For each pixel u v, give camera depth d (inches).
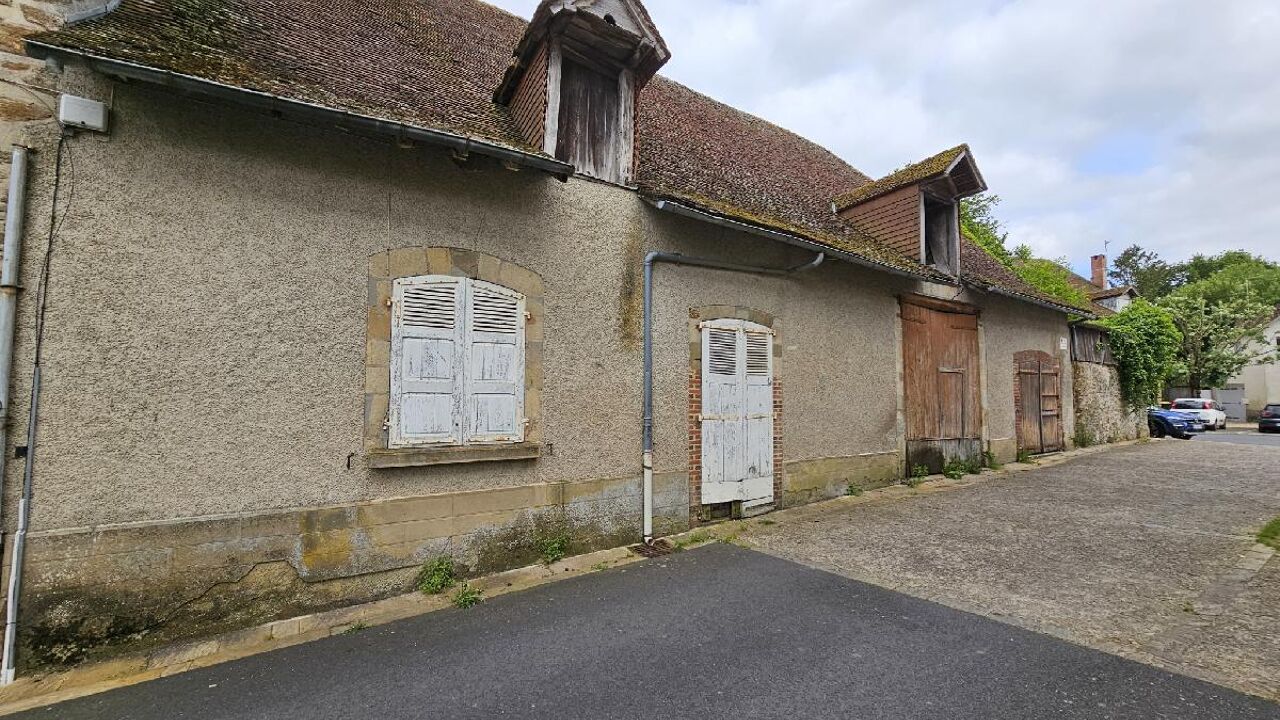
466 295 186.2
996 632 142.8
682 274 244.5
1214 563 189.9
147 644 138.2
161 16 162.2
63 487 131.2
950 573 186.9
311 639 144.1
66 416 131.9
